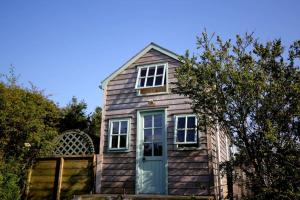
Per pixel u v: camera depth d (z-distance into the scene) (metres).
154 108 11.39
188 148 10.38
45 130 12.61
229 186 9.30
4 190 10.17
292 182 5.83
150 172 10.80
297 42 6.35
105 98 12.44
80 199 9.10
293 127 6.05
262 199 6.04
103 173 11.35
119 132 11.70
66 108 16.91
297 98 5.99
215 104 6.79
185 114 10.87
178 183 10.18
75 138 12.37
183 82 7.23
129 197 8.70
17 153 11.60
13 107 11.31
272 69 6.41
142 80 12.11
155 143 11.09
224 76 6.66
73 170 11.48
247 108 6.41
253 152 6.39
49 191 11.39
